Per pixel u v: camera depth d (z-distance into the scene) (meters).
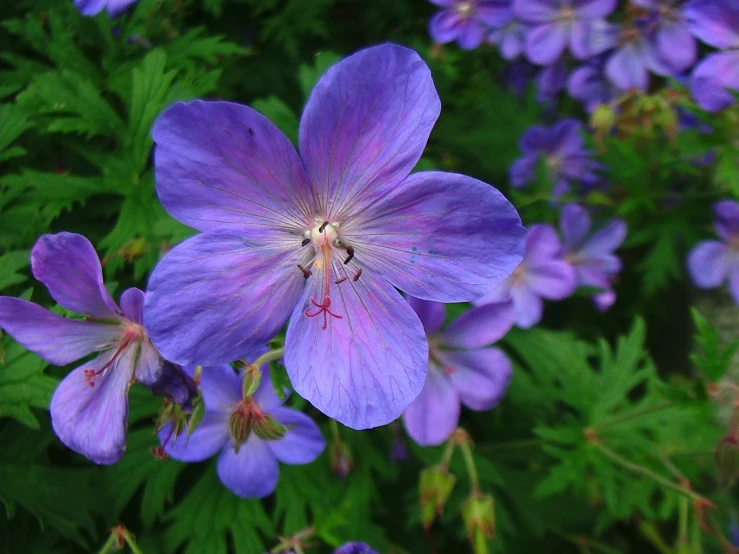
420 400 0.15
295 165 0.10
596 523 0.21
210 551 0.16
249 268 0.10
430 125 0.09
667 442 0.19
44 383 0.14
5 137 0.16
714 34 0.18
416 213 0.10
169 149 0.09
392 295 0.10
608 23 0.22
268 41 0.22
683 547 0.17
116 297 0.16
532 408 0.19
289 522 0.16
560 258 0.21
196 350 0.10
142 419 0.17
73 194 0.16
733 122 0.19
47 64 0.20
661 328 0.27
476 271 0.10
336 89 0.09
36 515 0.14
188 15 0.21
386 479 0.19
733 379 0.25
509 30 0.23
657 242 0.22
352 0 0.24
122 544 0.14
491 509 0.15
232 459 0.14
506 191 0.23
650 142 0.20
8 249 0.16
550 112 0.24
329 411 0.10
